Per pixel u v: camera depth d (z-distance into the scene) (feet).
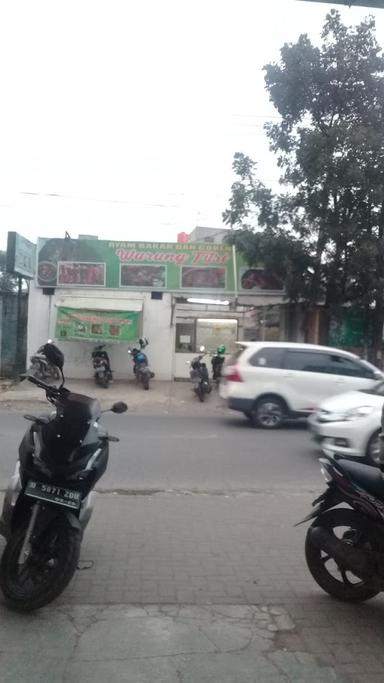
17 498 12.36
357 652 10.84
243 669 10.14
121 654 10.52
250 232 52.70
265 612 12.38
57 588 11.68
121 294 63.57
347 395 30.04
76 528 11.88
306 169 49.06
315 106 50.52
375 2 14.10
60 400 12.96
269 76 50.11
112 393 55.47
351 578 14.02
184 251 63.36
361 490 12.33
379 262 49.75
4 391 54.29
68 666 10.09
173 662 10.30
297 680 9.86
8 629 11.34
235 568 14.76
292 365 39.50
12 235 55.36
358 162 47.14
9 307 65.00
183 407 49.52
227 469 26.66
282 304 62.49
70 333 60.08
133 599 12.80
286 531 17.80
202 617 12.05
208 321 64.64
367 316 56.80
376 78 48.93
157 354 63.67
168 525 18.21
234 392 39.34
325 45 49.83
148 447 31.53
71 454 12.00
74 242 63.10
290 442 34.06
